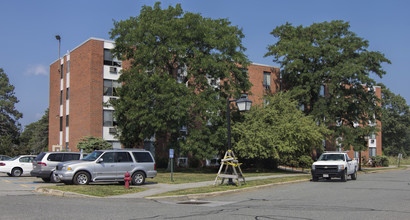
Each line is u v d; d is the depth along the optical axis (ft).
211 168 115.75
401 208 35.04
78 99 117.91
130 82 94.79
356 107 121.29
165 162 114.01
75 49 121.90
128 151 60.03
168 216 30.45
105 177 57.16
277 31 137.18
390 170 129.29
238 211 33.58
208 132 93.50
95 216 30.04
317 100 125.59
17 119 194.08
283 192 51.90
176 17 97.71
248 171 104.99
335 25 124.06
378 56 117.60
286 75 132.67
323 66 121.39
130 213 31.94
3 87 193.26
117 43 98.53
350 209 34.45
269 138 92.73
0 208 34.09
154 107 88.84
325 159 74.18
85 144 97.76
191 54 97.76
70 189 49.39
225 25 101.14
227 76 92.89
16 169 80.74
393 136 251.60
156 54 92.17
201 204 39.55
